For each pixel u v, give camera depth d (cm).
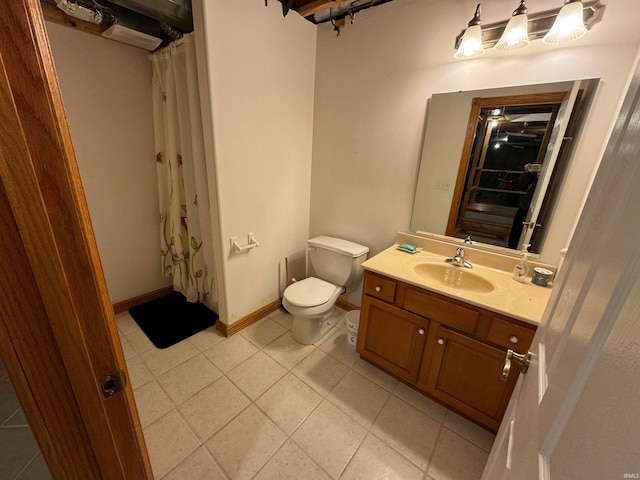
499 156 156
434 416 150
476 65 153
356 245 218
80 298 42
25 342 39
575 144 135
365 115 199
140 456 59
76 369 43
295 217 239
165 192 221
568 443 36
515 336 120
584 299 46
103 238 213
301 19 193
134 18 167
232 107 166
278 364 183
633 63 117
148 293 248
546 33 127
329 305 196
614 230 41
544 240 151
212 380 167
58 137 36
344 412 150
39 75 34
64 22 164
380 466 125
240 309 212
